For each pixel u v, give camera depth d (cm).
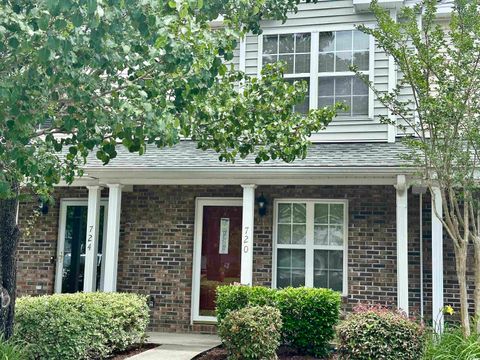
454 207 735
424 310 988
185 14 420
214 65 504
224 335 736
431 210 968
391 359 683
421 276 990
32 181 647
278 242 1063
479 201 715
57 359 704
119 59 453
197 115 634
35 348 697
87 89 473
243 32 603
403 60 709
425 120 687
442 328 815
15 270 691
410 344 685
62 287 1145
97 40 414
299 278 1047
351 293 1013
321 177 929
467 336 662
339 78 1079
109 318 768
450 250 995
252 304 816
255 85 699
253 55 1123
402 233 882
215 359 792
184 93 507
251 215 957
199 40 491
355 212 1033
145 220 1123
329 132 1069
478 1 707
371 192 1032
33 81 432
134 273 1112
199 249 1099
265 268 1052
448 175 680
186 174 961
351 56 1079
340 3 1095
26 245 1155
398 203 891
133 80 520
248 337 718
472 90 675
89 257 1009
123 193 1138
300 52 1105
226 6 582
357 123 1059
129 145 513
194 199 1112
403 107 834
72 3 354
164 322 1089
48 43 380
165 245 1110
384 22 741
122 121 481
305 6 1110
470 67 676
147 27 414
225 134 698
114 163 987
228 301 862
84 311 757
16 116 441
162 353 829
